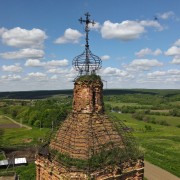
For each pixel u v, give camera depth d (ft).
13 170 241.76
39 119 498.28
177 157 303.07
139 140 390.83
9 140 380.99
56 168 84.43
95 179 79.20
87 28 93.25
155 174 241.14
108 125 90.58
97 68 93.56
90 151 82.69
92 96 90.12
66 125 91.15
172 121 574.15
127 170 85.81
